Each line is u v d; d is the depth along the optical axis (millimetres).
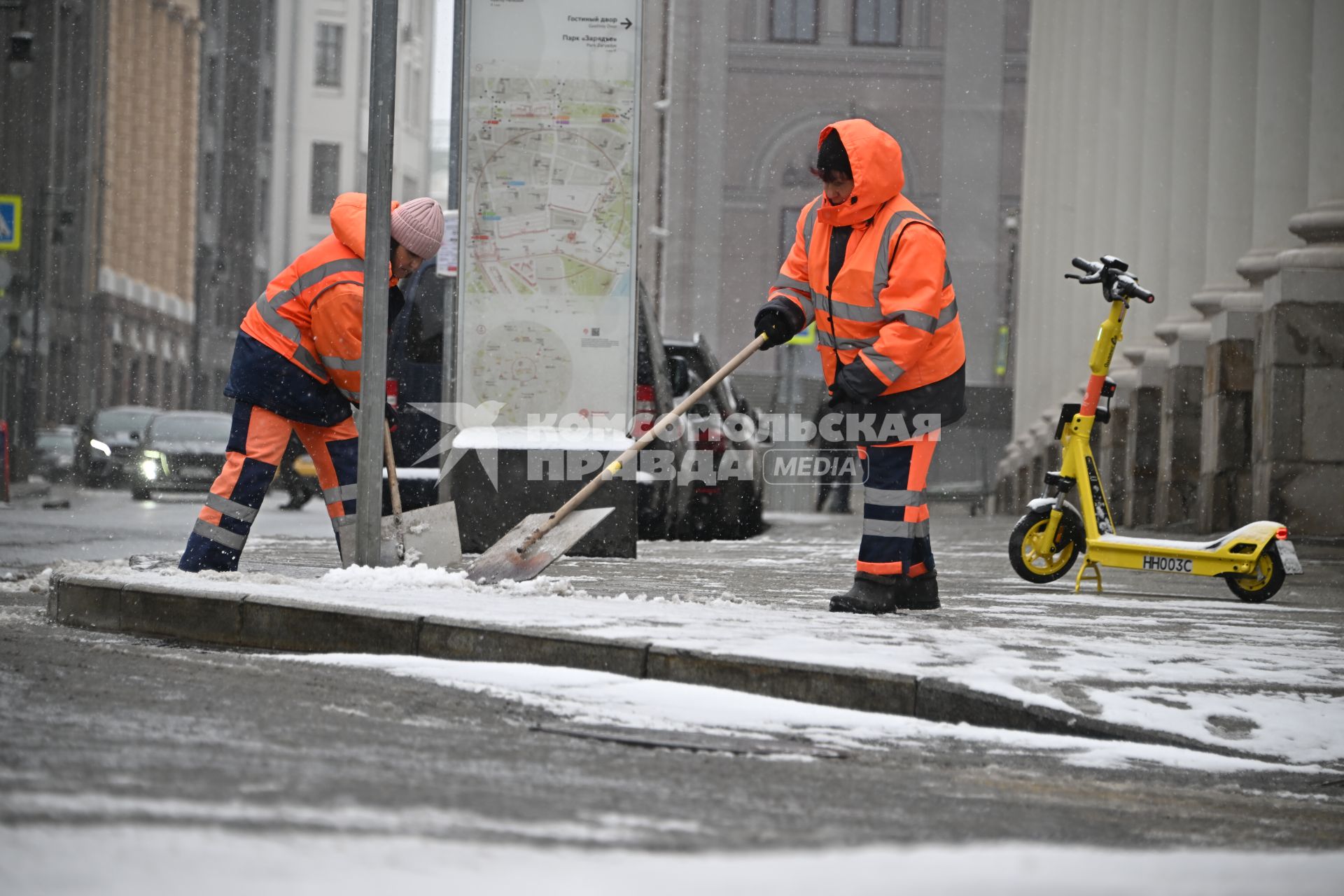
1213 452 35531
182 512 43906
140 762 8133
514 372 24234
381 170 17031
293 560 20828
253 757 8461
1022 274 81125
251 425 17375
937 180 117438
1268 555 19297
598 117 24312
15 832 6602
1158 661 12867
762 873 6301
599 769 8867
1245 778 10078
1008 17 117312
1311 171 32812
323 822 6969
